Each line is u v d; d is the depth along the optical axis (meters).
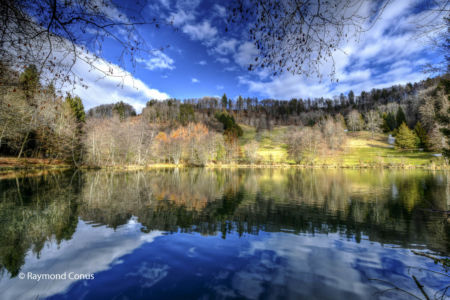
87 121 53.72
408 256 7.86
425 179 30.34
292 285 5.89
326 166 58.66
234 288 5.68
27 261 7.05
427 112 51.12
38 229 9.99
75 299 5.16
